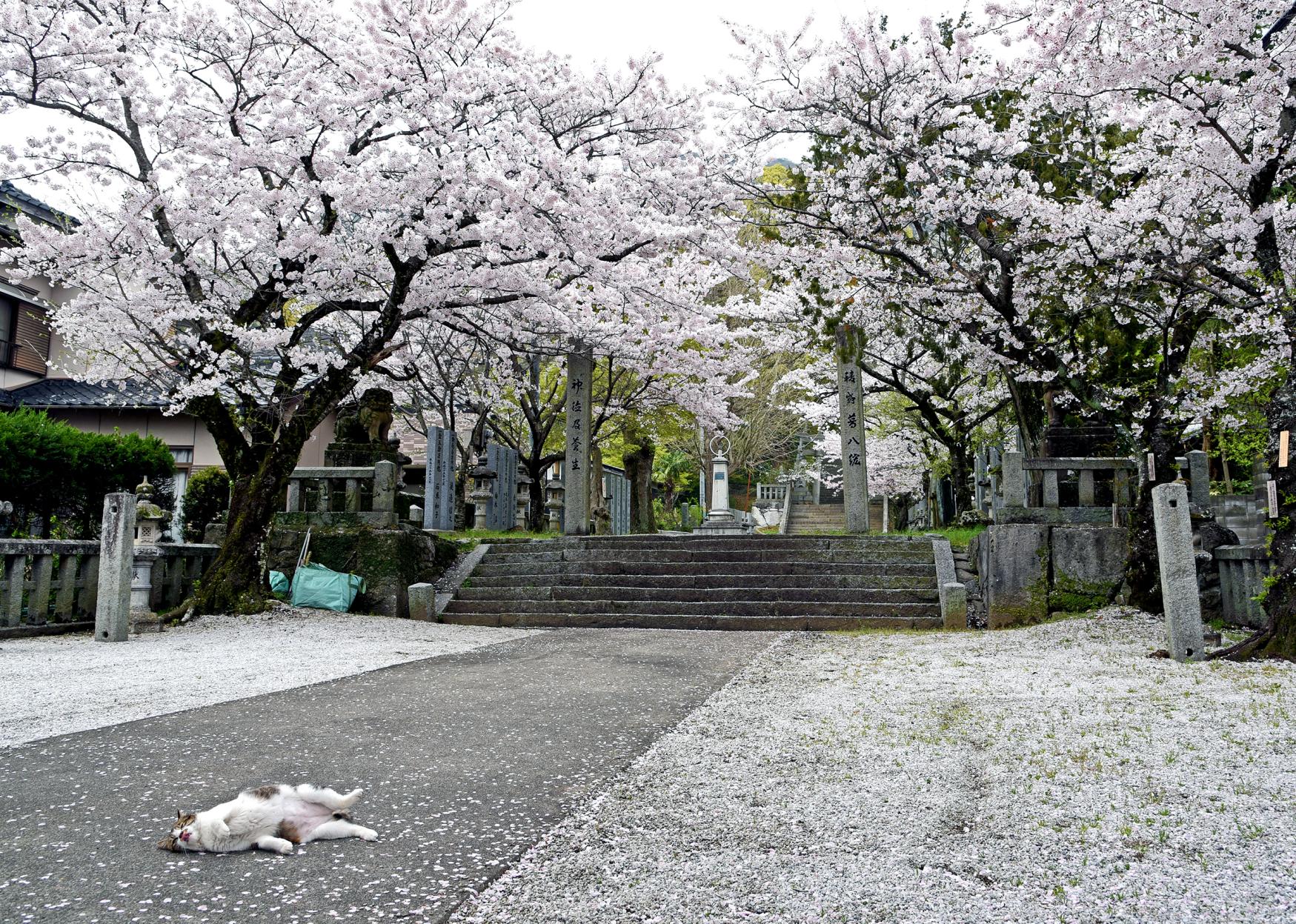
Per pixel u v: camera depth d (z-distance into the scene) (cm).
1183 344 994
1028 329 1069
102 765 413
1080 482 1049
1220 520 1320
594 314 1603
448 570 1371
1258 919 241
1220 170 895
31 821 333
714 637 981
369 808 350
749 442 3225
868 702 550
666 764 413
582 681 662
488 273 1129
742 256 1205
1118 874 272
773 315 1714
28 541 937
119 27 982
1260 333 1042
